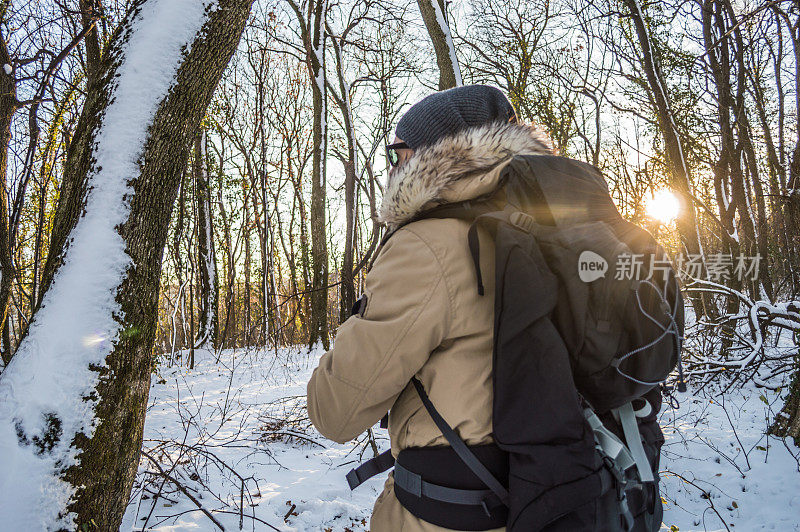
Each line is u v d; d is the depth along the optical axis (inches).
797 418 164.4
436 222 39.0
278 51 555.5
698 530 124.2
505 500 35.3
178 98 68.5
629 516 35.2
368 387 36.9
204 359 458.6
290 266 826.8
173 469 129.0
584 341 33.5
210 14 71.6
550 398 32.7
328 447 180.7
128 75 66.8
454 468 37.0
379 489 144.9
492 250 38.2
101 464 58.8
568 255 34.0
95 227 63.2
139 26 69.6
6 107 181.9
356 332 37.5
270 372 358.0
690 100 385.7
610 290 33.3
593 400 35.7
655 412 41.5
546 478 32.1
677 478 150.0
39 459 55.1
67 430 56.7
